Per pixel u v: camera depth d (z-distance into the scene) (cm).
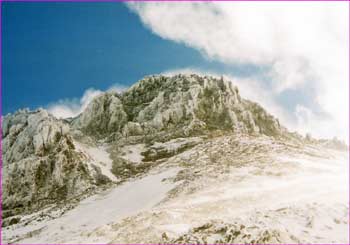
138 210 5606
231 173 6594
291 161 7200
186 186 6178
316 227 3875
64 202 7631
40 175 9062
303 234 3666
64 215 6469
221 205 5159
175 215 4806
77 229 5450
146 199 6138
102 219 5675
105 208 6259
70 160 9362
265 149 8106
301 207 4559
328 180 6222
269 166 6881
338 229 3838
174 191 6075
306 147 9144
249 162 7181
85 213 6262
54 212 6888
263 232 3441
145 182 7200
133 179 7806
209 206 5134
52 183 8850
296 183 6028
